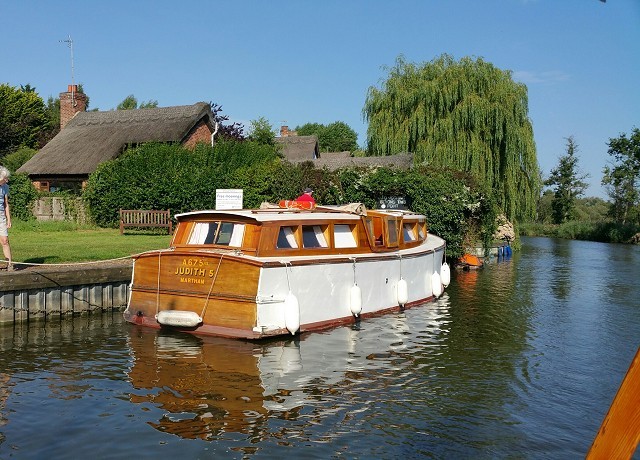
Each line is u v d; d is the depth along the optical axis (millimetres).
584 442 7781
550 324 15266
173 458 7051
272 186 26359
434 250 18828
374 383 9953
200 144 31938
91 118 39812
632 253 41031
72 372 10172
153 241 21781
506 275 26141
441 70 37750
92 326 13555
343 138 112875
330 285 13625
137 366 10531
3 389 9312
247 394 9227
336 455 7203
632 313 17000
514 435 7949
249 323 11977
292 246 13312
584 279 24984
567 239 62219
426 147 36562
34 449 7258
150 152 29125
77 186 35188
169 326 12938
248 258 12086
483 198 30391
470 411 8773
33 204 29203
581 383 10258
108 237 23422
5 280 13180
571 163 74250
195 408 8609
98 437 7605
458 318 15688
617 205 63594
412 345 12578
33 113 61312
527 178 38375
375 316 15273
